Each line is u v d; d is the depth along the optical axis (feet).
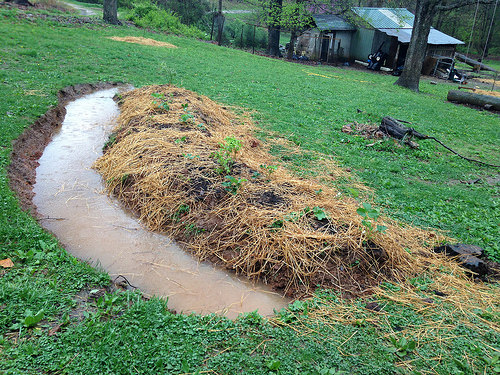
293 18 97.66
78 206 20.07
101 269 14.69
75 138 28.25
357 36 108.06
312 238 16.10
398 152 31.35
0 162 20.59
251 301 14.30
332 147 30.04
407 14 113.50
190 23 120.37
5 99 29.43
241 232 16.99
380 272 15.56
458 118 47.73
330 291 14.46
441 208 21.81
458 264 16.35
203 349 10.98
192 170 20.84
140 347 10.74
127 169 22.31
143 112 28.84
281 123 34.14
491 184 26.96
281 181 20.51
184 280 15.26
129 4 128.26
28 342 10.43
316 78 64.80
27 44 48.98
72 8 105.29
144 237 18.07
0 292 11.85
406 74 70.79
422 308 13.53
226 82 48.62
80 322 11.40
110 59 50.24
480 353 11.62
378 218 19.11
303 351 11.21
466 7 152.97
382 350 11.47
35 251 14.30
